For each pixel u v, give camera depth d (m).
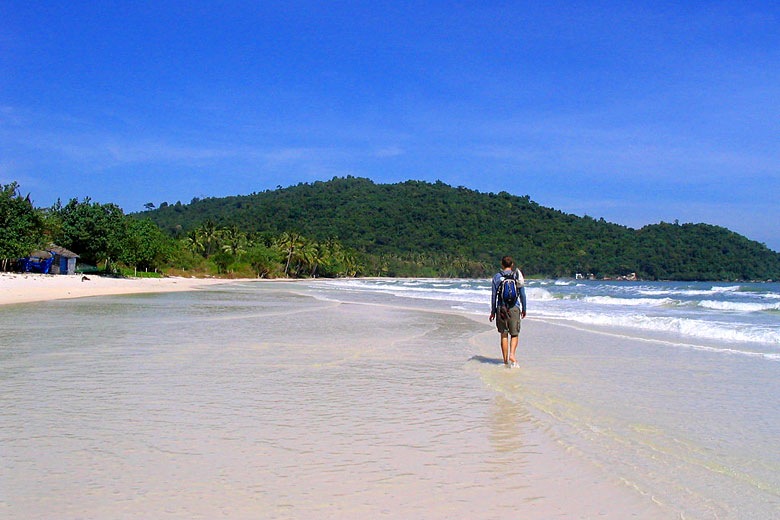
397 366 9.78
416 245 198.38
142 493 4.06
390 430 5.78
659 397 7.40
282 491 4.14
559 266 161.50
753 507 3.95
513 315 9.67
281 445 5.23
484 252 185.50
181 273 96.25
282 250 131.62
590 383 8.33
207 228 115.06
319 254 142.75
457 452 5.09
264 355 10.83
